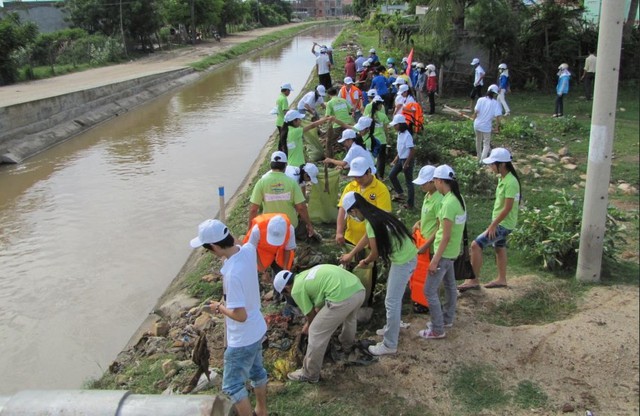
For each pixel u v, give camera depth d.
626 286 4.78
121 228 10.97
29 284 8.74
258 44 57.41
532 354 5.21
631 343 4.72
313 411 4.68
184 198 12.65
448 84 20.88
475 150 12.84
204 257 8.95
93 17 41.88
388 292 5.18
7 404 3.71
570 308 5.92
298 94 25.98
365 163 5.92
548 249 6.91
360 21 73.81
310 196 8.72
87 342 7.12
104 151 17.39
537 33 20.19
